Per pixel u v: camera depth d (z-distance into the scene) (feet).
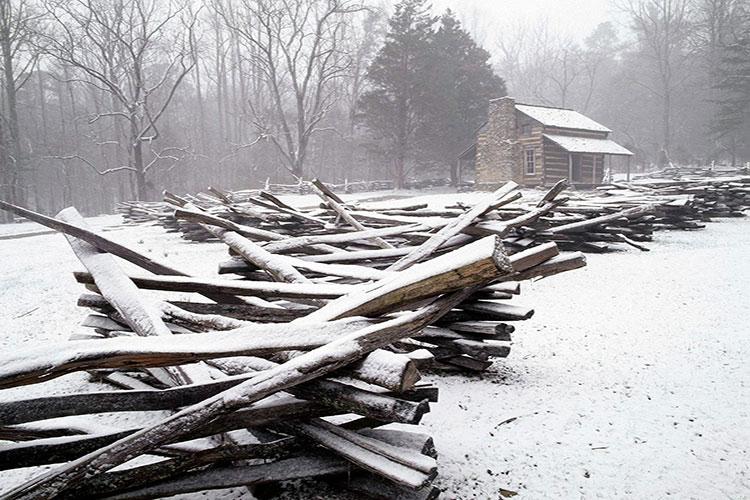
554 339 18.57
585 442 11.37
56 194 208.13
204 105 232.73
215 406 7.82
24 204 139.13
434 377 15.29
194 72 223.71
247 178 168.25
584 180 111.75
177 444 8.61
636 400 13.42
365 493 8.81
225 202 36.55
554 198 27.22
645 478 10.05
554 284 26.86
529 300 24.09
